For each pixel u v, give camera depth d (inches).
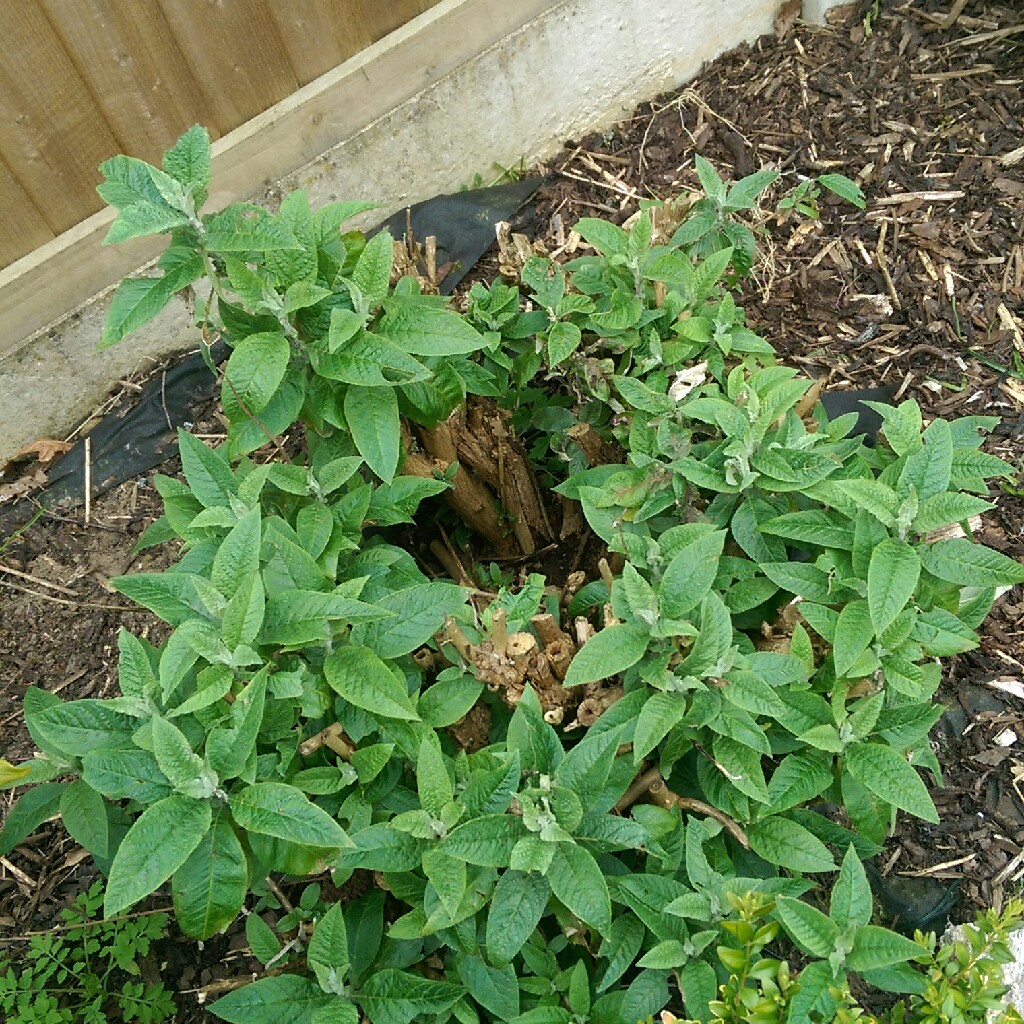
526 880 31.9
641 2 66.0
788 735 36.4
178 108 58.0
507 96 66.7
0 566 57.0
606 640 34.2
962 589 44.1
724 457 38.3
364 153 64.8
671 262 44.1
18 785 49.5
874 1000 38.8
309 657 34.7
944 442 35.9
